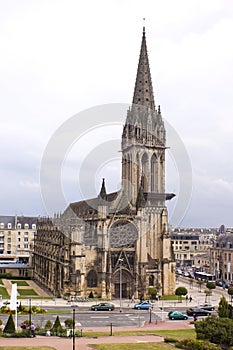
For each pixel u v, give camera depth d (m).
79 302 146.50
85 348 74.38
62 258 161.75
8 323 86.75
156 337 86.81
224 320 79.06
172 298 161.75
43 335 87.31
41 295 163.25
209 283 181.75
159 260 169.25
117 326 103.50
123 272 162.50
